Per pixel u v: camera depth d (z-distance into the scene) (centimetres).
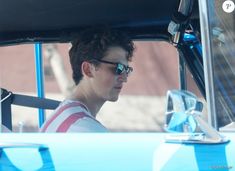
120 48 405
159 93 1681
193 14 443
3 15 450
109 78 403
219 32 327
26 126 1289
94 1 435
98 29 408
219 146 309
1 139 319
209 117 321
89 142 313
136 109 1692
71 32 486
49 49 1667
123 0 436
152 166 308
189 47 473
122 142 313
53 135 319
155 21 480
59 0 428
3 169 309
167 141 312
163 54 1666
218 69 324
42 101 472
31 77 1585
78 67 406
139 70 1683
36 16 456
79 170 306
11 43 500
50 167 307
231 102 322
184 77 482
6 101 464
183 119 299
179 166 307
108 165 307
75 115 379
